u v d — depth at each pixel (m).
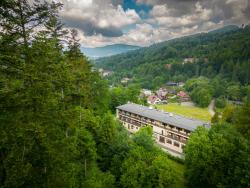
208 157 30.59
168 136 57.06
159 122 59.00
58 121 15.66
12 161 12.58
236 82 164.88
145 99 105.69
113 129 33.56
